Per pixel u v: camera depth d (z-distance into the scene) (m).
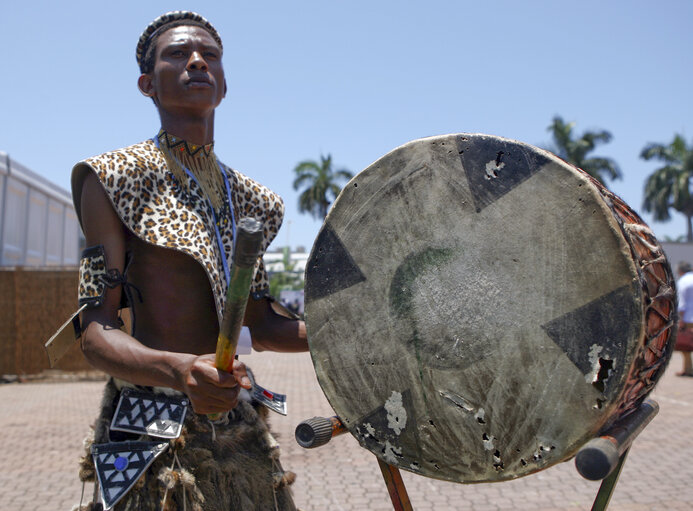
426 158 1.52
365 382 1.57
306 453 5.40
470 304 1.45
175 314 1.85
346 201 1.61
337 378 1.60
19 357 10.07
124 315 2.09
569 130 35.28
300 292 21.75
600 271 1.30
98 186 1.76
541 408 1.35
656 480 4.44
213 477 1.76
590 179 1.43
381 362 1.55
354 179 1.61
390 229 1.55
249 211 2.16
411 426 1.51
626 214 1.52
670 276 1.56
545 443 1.35
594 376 1.29
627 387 1.33
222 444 1.82
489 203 1.44
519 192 1.40
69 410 7.54
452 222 1.48
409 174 1.54
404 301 1.53
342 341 1.60
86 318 1.73
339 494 4.28
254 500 1.84
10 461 5.19
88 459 1.81
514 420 1.38
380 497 4.21
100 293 1.73
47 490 4.42
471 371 1.44
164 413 1.74
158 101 1.99
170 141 1.92
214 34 2.05
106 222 1.76
